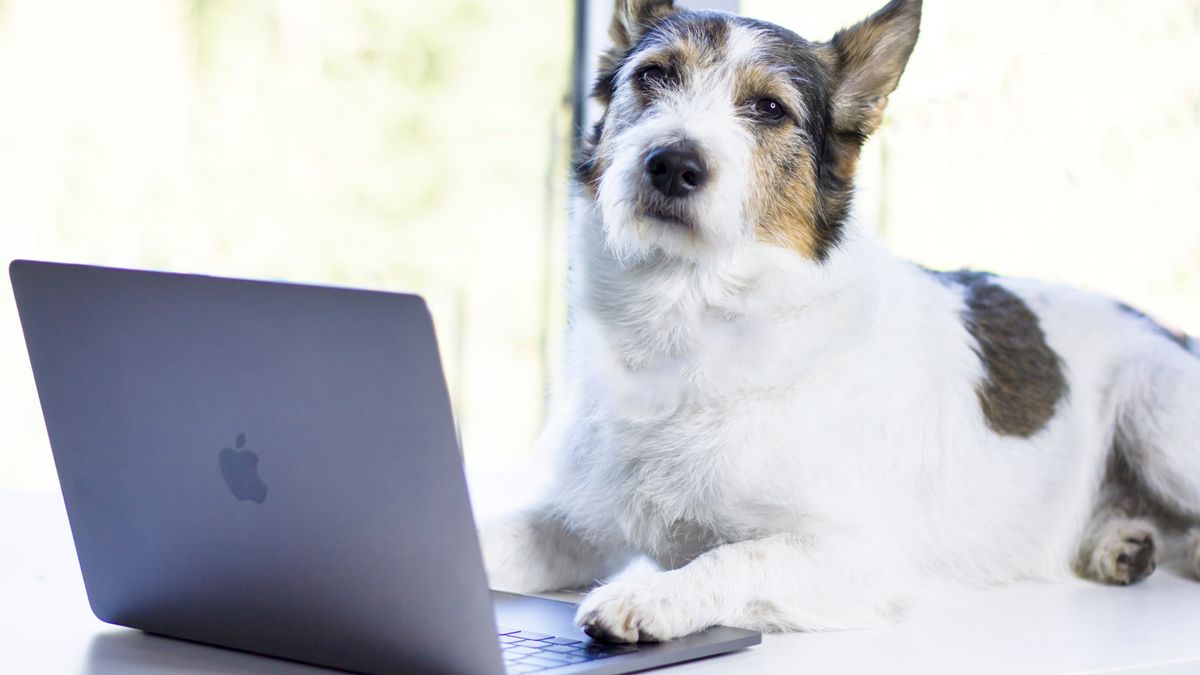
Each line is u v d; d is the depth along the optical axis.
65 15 2.48
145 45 2.55
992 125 2.87
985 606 1.72
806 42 1.85
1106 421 2.10
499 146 2.91
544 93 2.93
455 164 2.89
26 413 2.43
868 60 1.83
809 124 1.76
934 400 1.83
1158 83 2.96
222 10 2.63
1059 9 2.89
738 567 1.50
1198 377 2.06
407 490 1.11
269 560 1.24
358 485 1.14
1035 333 2.08
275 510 1.21
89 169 2.52
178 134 2.60
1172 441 2.02
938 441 1.83
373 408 1.11
